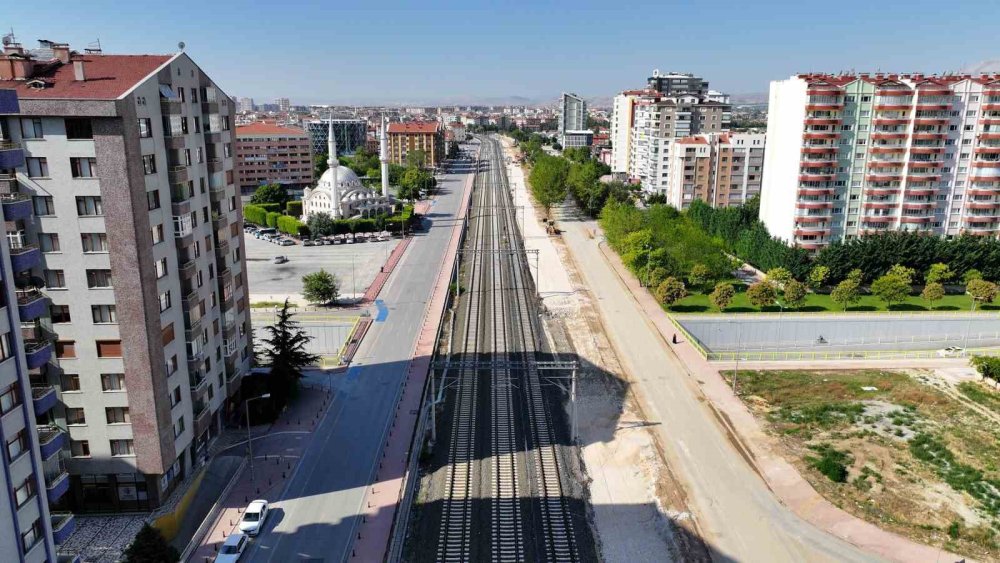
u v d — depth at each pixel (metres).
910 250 134.88
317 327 114.94
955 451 78.44
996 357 99.62
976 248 136.12
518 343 112.00
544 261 165.62
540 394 92.44
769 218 156.75
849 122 141.25
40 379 59.81
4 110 41.94
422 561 59.03
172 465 64.94
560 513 66.00
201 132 70.50
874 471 73.81
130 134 56.12
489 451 77.31
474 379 96.75
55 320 58.91
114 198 56.44
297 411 84.06
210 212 72.88
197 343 68.62
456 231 197.38
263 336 108.50
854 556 60.53
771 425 84.50
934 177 142.75
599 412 87.44
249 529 60.16
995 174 144.38
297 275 147.75
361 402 87.19
